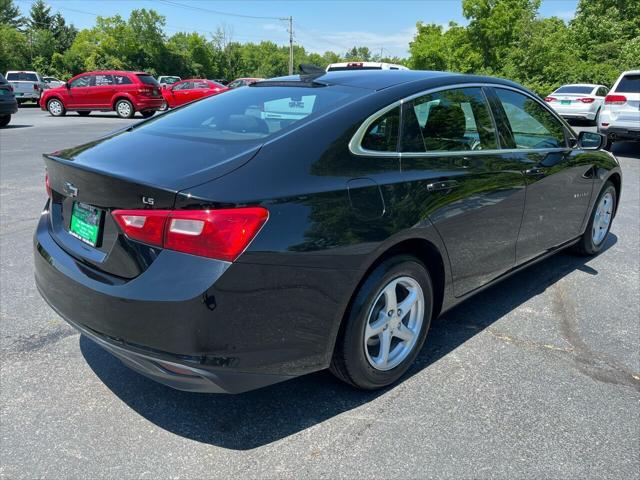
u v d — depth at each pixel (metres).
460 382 2.86
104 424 2.47
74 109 20.75
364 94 2.74
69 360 3.00
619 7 34.69
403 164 2.66
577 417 2.58
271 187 2.15
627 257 4.95
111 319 2.16
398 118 2.73
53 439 2.36
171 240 2.03
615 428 2.50
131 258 2.14
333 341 2.38
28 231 5.24
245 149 2.31
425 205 2.68
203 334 2.03
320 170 2.32
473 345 3.26
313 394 2.74
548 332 3.45
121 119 20.08
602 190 4.66
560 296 4.03
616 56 32.50
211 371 2.08
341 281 2.31
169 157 2.34
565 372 2.98
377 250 2.42
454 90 3.13
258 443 2.36
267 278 2.10
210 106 3.11
